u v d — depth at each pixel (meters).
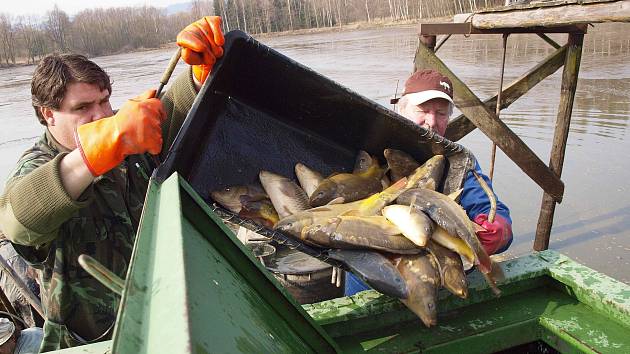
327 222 2.44
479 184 2.92
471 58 20.44
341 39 45.03
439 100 3.56
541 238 6.56
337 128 3.08
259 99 2.96
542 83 14.58
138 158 2.83
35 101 2.54
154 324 1.12
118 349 1.02
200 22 2.41
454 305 2.61
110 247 2.63
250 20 79.31
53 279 2.53
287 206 2.77
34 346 3.28
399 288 2.26
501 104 6.09
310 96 2.87
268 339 1.69
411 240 2.36
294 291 3.81
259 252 3.95
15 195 2.19
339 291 3.86
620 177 8.16
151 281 1.29
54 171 2.12
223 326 1.44
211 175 2.73
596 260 6.33
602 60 16.84
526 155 5.96
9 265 3.81
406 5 65.62
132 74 30.12
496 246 2.75
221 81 2.72
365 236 2.37
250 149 2.92
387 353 2.35
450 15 55.75
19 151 12.63
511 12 5.29
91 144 2.02
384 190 2.78
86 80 2.48
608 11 4.42
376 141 3.07
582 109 11.53
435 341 2.41
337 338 2.49
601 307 2.45
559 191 6.27
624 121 10.42
